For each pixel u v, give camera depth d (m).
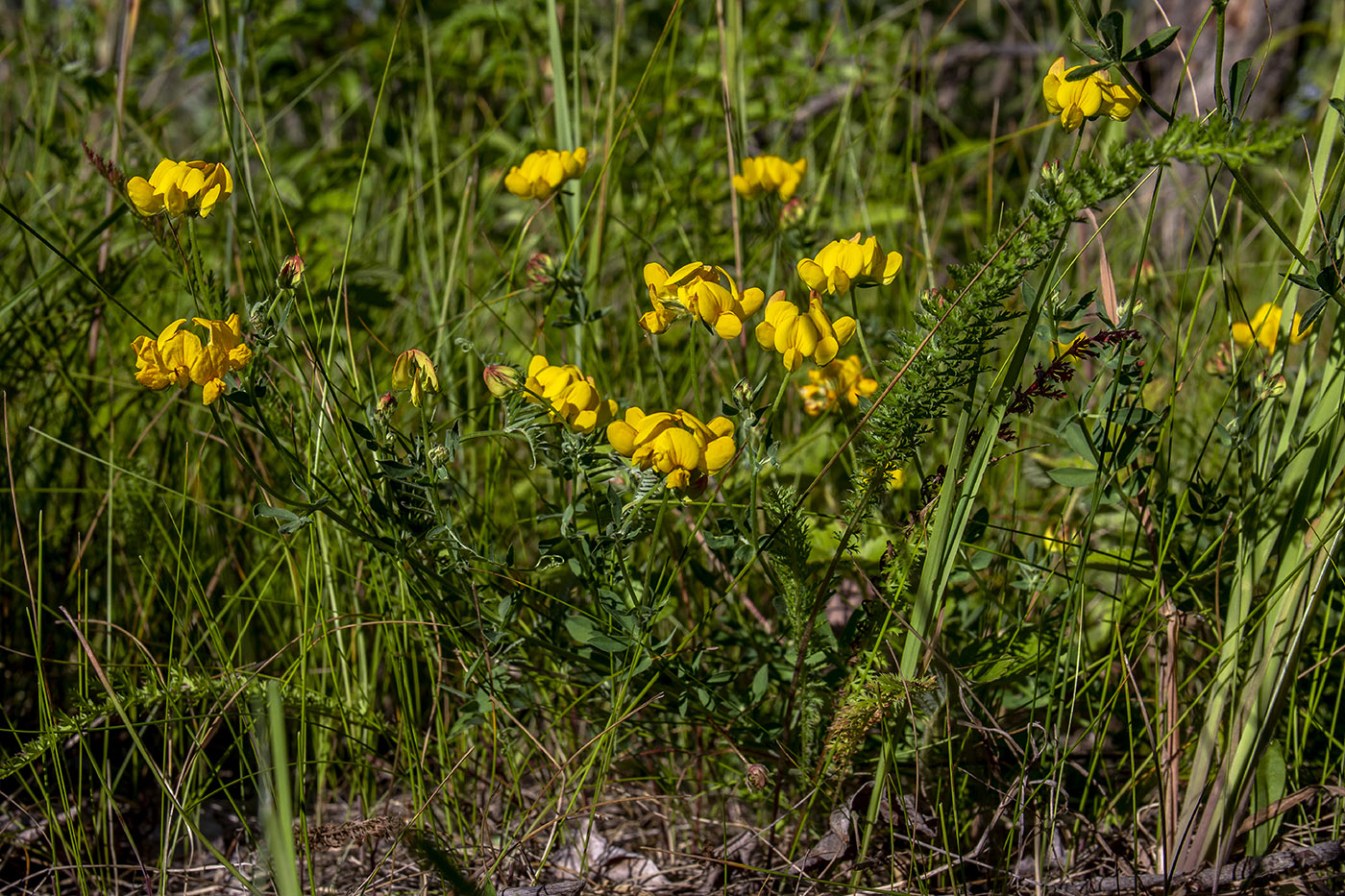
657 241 2.69
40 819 1.75
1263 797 1.50
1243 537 1.48
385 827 1.50
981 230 3.49
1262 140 1.03
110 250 2.28
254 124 3.45
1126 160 1.11
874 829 1.57
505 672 1.59
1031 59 4.70
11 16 3.77
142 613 1.92
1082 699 1.73
